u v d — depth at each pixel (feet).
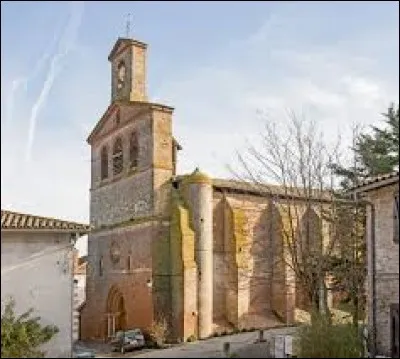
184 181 122.72
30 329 85.92
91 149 147.54
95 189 143.74
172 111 127.03
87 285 142.31
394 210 80.48
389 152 144.77
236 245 124.26
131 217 127.65
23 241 89.30
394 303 79.46
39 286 88.89
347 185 130.93
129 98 132.77
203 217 119.75
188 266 116.16
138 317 120.78
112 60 141.59
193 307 115.75
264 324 125.18
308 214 119.14
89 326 139.23
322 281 107.14
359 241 112.88
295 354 84.94
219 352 90.99
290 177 122.42
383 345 81.10
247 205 129.70
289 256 128.16
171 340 114.62
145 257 120.98
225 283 124.88
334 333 80.07
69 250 91.50
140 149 127.54
